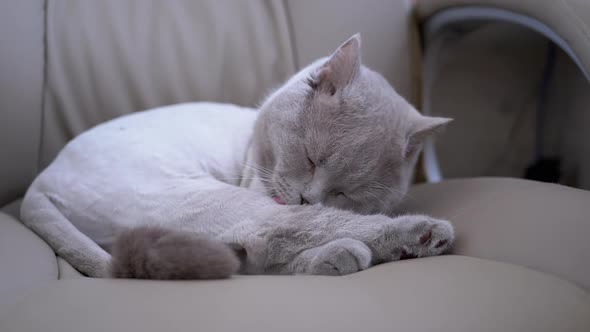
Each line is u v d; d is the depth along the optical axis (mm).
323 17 1042
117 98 1010
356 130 796
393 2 1059
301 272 728
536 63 1184
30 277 682
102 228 791
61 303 619
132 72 1009
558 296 627
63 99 984
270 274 749
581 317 609
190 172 816
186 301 617
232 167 864
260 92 1058
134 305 612
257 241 739
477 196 834
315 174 800
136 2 1013
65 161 839
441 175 1260
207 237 712
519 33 1138
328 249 713
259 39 1043
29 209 808
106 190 792
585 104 1043
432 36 1121
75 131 997
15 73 931
